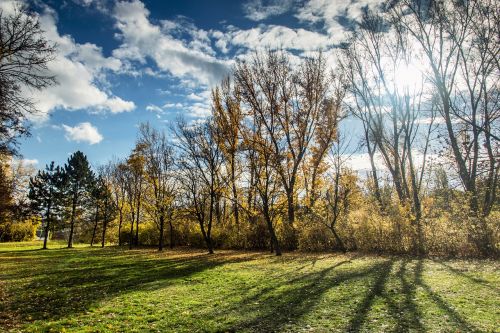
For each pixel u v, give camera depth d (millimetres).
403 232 21438
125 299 12258
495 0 19656
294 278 14742
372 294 10875
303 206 30000
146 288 14406
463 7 20641
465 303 9227
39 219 53469
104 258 30688
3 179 27219
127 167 45156
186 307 10742
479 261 16359
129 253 36344
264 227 32281
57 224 53969
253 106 28016
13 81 15586
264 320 8938
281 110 28688
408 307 9203
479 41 20781
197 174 31641
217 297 11992
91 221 59000
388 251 22203
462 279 12273
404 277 13266
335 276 14523
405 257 19625
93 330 8562
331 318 8750
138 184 45875
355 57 28719
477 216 18812
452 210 20406
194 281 15609
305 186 30391
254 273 16969
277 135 28250
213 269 19344
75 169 55781
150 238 49250
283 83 28469
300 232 28859
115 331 8516
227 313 9836
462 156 21844
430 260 17719
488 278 12172
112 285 15555
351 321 8383
